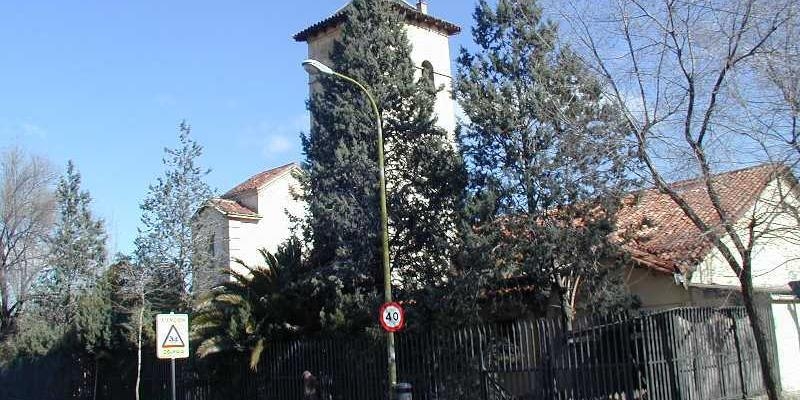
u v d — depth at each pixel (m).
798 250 21.52
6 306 43.88
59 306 37.75
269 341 22.20
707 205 20.86
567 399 16.83
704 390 16.97
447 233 20.31
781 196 14.92
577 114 17.27
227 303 22.41
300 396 21.38
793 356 21.56
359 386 20.05
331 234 21.02
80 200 39.81
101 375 29.84
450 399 18.44
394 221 20.53
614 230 18.17
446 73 32.34
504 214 18.64
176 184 28.95
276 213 41.03
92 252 39.25
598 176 17.45
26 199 44.00
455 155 20.27
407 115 21.42
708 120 14.87
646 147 15.38
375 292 19.95
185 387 25.50
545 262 18.33
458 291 18.73
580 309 19.23
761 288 20.41
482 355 18.17
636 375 16.02
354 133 21.34
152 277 28.11
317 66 17.97
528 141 18.66
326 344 21.03
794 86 14.33
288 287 21.81
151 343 27.50
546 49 18.33
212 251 33.78
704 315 17.62
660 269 19.30
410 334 19.38
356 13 22.36
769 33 14.48
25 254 43.88
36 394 34.06
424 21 31.67
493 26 19.34
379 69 21.78
